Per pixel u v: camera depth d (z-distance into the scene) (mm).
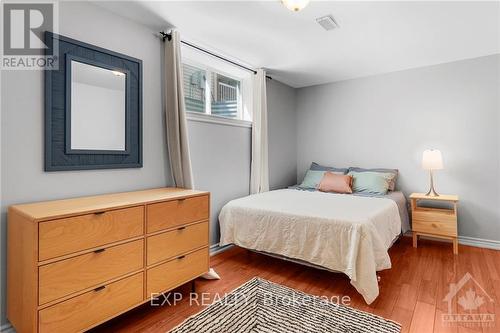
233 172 3414
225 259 2922
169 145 2580
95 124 2068
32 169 1761
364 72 3852
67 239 1437
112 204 1675
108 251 1604
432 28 2506
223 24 2424
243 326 1744
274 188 4211
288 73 3885
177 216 2002
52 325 1386
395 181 3746
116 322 1795
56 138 1858
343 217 2229
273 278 2451
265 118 3744
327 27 2473
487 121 3238
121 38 2248
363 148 4082
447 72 3455
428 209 3367
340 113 4266
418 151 3670
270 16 2291
